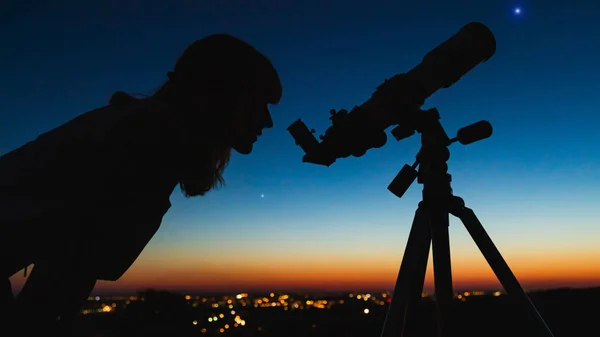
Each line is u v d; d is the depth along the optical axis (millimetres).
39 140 1192
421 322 1904
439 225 1754
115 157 1191
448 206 1737
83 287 1227
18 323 1129
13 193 1118
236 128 1345
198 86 1316
